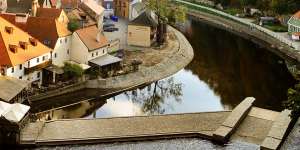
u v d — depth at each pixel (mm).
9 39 108062
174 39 163875
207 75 137000
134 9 185750
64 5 156250
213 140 82812
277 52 162625
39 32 119562
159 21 157375
